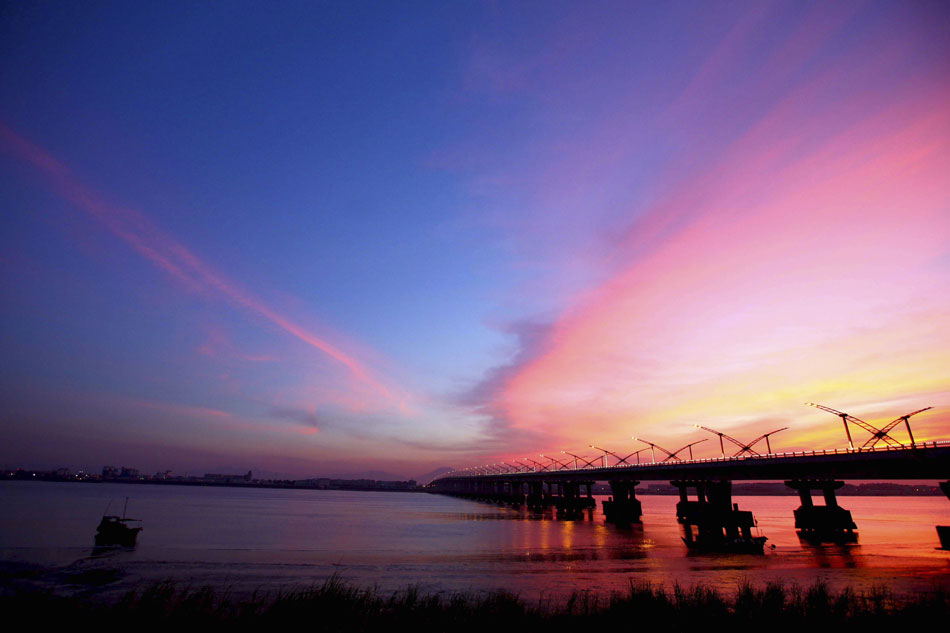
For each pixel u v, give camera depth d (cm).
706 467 9256
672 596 2988
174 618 2431
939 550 6538
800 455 7281
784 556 6028
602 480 14700
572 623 2323
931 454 5553
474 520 13750
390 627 2292
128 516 11719
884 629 2183
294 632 2244
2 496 19700
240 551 6300
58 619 2416
